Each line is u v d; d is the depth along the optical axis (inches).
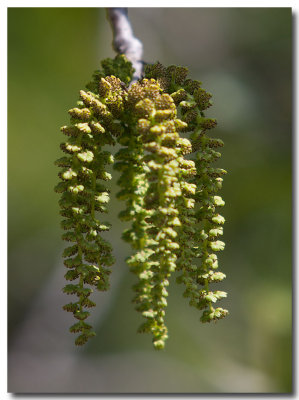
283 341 177.0
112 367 178.5
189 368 177.5
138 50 73.9
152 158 43.6
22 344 175.9
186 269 48.8
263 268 185.8
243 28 221.1
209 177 52.0
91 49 229.8
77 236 47.7
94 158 49.4
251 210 192.7
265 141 197.9
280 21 211.3
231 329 185.8
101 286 48.5
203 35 232.5
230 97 203.3
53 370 172.2
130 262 43.9
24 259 207.8
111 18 75.9
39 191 222.8
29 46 223.8
